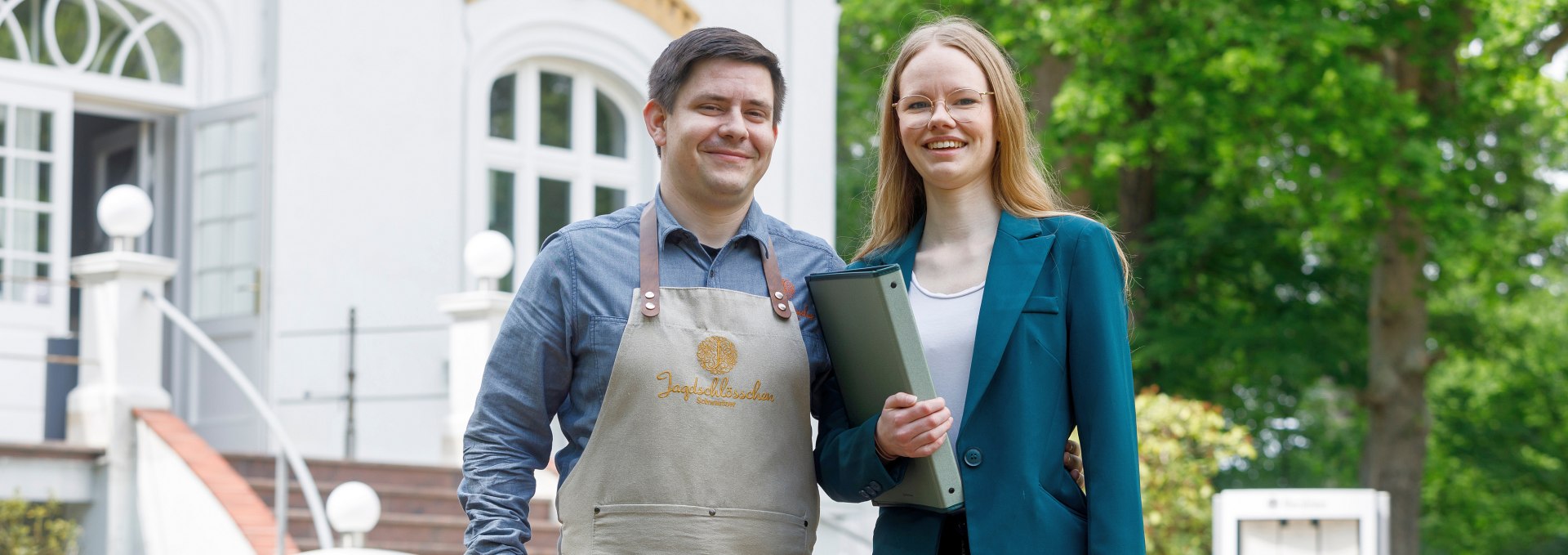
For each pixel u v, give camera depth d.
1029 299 2.76
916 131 2.89
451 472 8.00
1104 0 13.53
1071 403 2.78
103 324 7.28
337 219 9.07
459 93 9.72
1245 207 17.64
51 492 6.99
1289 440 21.33
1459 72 14.63
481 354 7.98
